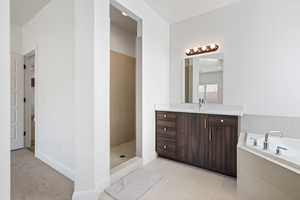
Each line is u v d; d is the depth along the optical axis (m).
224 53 2.41
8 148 0.84
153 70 2.55
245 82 2.23
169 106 3.03
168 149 2.49
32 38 2.74
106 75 1.70
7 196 0.84
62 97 2.02
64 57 1.97
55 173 2.05
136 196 1.55
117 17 2.83
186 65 2.83
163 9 2.50
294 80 1.90
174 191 1.66
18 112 3.10
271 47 2.04
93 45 1.54
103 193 1.62
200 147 2.17
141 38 2.29
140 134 2.33
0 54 0.81
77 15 1.50
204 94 2.63
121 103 3.34
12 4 2.28
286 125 1.85
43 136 2.43
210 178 1.94
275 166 1.03
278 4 1.98
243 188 1.39
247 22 2.21
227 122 1.95
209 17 2.56
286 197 0.95
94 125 1.55
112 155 2.59
